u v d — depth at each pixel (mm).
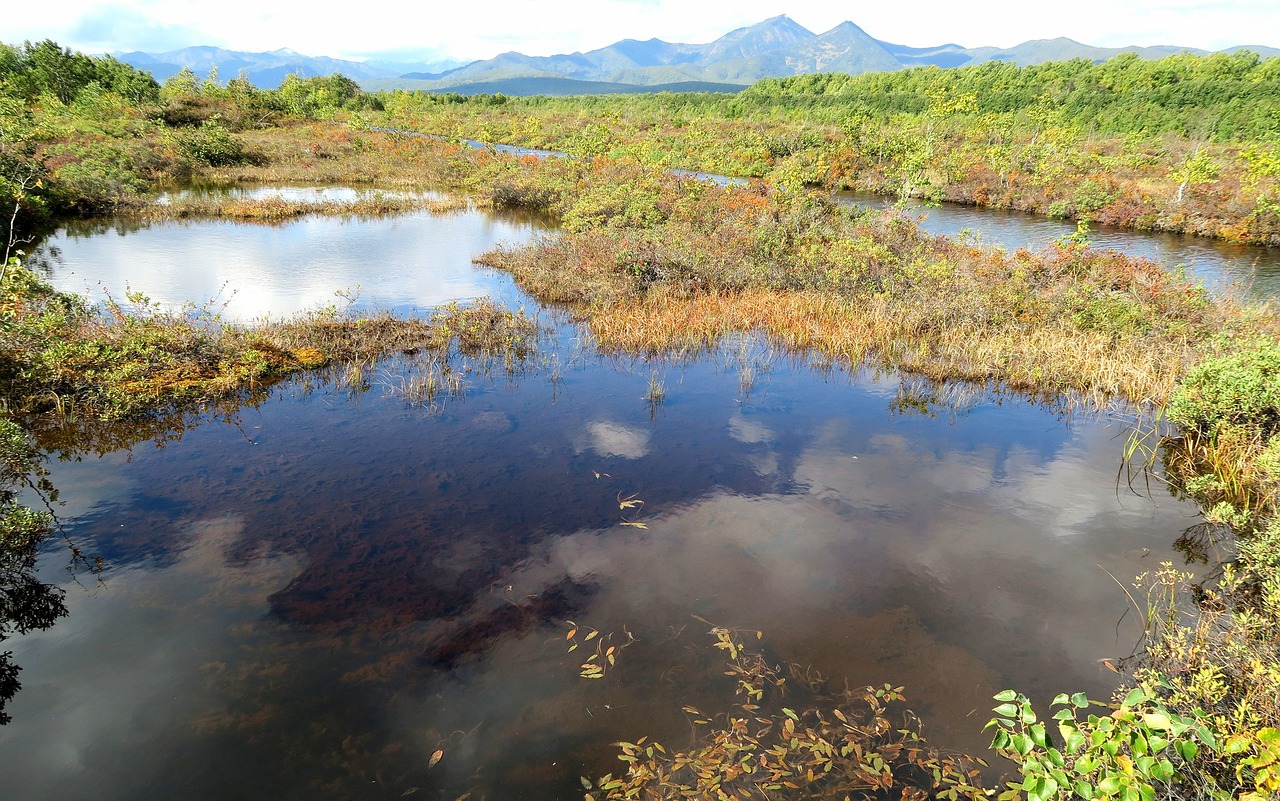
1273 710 3588
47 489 6379
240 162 32406
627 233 17188
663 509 6352
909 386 9586
